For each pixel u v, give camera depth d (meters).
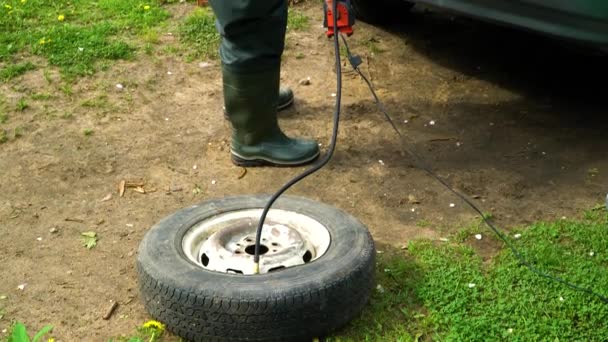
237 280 2.85
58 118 4.18
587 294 3.06
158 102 4.33
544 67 4.63
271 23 3.59
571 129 4.06
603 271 3.16
